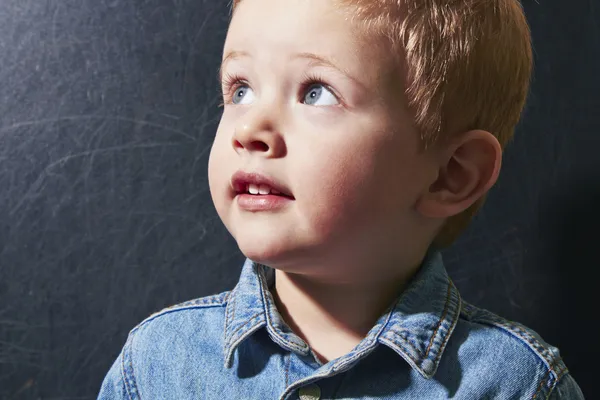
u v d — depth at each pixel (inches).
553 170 39.6
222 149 26.7
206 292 39.8
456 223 31.2
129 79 39.1
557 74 39.3
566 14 39.2
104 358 39.7
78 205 39.2
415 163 26.6
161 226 39.6
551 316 40.0
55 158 39.1
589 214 39.5
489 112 29.0
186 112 39.4
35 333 39.5
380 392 28.0
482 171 28.2
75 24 38.9
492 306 40.1
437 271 30.2
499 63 28.8
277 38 25.3
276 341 28.1
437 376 28.1
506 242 40.0
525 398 28.3
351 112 25.2
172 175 39.6
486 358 28.6
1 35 38.8
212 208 39.7
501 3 29.1
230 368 29.7
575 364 39.9
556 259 39.9
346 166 25.0
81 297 39.5
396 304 28.5
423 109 26.3
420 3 26.2
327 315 28.9
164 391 30.5
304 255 25.8
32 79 38.9
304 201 25.0
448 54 26.8
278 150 25.1
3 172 39.0
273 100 25.4
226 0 39.3
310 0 25.3
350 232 25.7
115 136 39.2
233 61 26.6
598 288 39.6
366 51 25.2
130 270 39.6
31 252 39.2
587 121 39.4
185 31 39.3
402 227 27.3
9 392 39.6
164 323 32.0
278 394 28.5
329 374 27.2
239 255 39.8
